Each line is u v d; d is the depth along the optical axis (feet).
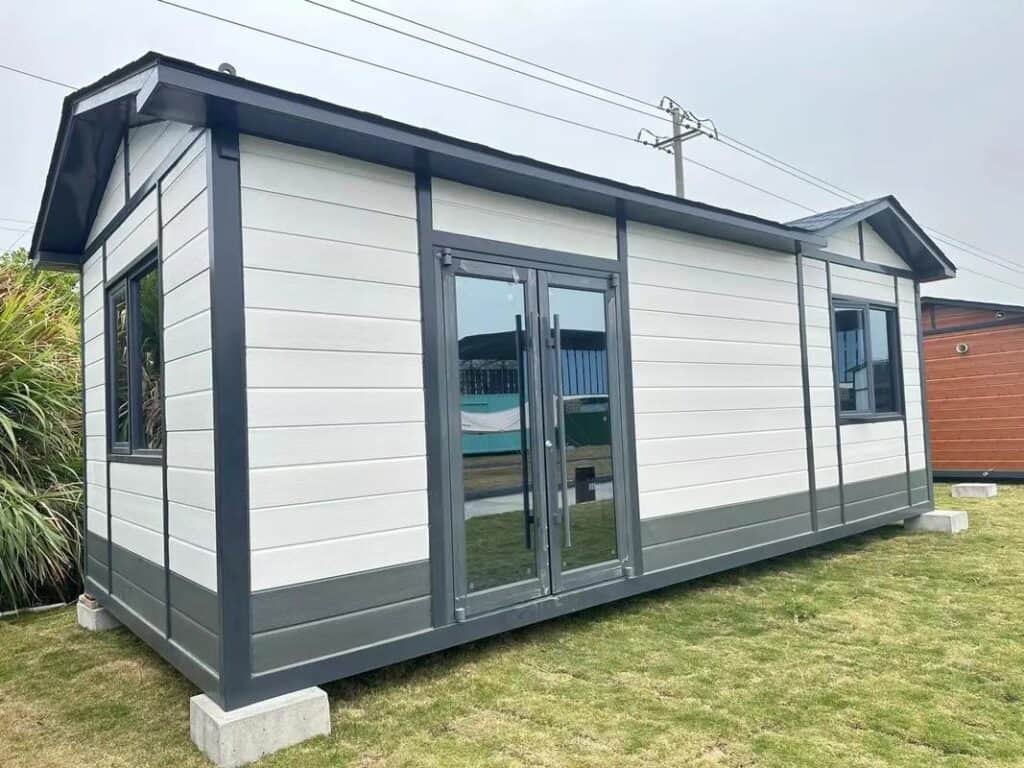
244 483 8.75
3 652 12.81
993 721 8.70
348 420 9.82
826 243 17.81
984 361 32.91
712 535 15.34
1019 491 29.68
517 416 11.96
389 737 8.57
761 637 12.02
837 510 18.90
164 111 8.50
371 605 9.86
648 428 14.24
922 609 13.42
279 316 9.25
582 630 12.57
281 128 9.24
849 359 20.43
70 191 14.19
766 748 8.07
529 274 12.39
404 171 10.80
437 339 10.95
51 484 16.97
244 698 8.53
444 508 10.80
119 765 8.23
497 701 9.55
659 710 9.16
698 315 15.64
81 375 16.63
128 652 12.58
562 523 12.47
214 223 8.73
